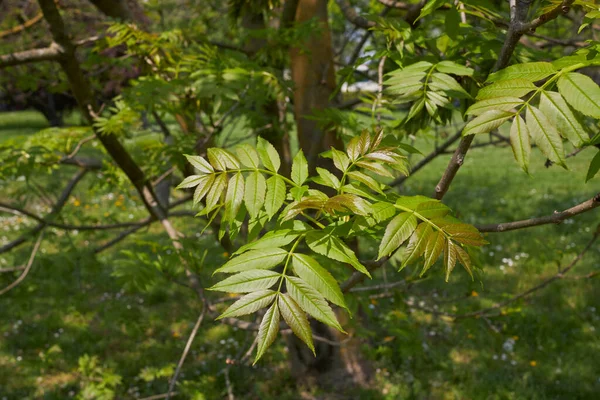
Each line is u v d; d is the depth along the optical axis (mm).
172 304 6504
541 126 810
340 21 4684
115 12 3141
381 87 1971
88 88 2521
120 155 2633
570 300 6137
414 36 1564
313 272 857
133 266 2301
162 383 4895
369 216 949
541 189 11508
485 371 4957
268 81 2264
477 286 6422
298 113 3088
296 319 800
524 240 8141
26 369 5133
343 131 2395
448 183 1035
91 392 4035
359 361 4871
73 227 3176
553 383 4777
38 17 3682
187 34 2654
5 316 6070
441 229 902
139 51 2572
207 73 2137
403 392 4691
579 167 13289
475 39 1448
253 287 832
